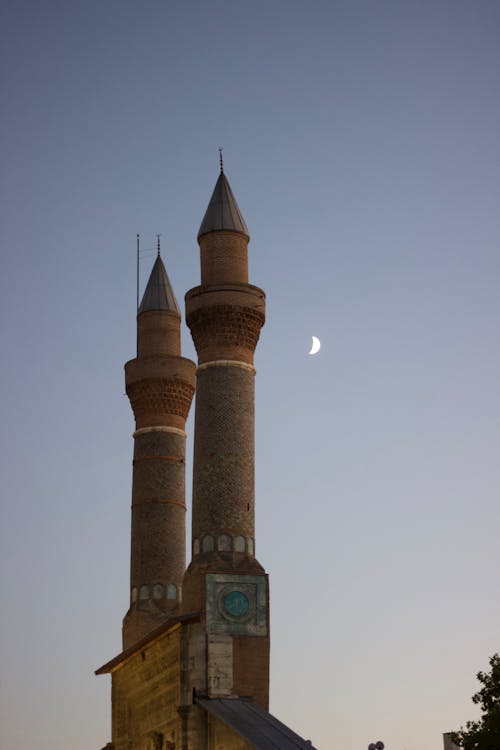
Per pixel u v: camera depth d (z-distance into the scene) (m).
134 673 56.44
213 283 53.88
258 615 49.16
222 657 48.00
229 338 53.25
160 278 66.38
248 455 52.03
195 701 47.66
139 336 64.94
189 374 63.31
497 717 53.03
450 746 61.22
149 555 60.31
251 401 53.09
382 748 40.88
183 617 48.44
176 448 62.38
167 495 61.38
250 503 51.47
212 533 50.47
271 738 43.09
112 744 58.94
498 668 54.72
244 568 49.78
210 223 55.31
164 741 50.56
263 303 54.34
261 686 48.19
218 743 46.19
